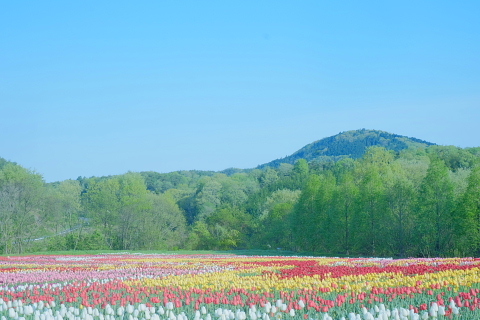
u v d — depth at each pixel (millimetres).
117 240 79438
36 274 23922
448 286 15281
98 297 15445
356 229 52750
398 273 19938
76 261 37500
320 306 12281
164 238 81500
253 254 53500
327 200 58875
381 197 51125
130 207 77875
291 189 112062
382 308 11492
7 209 65062
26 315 13180
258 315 11703
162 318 12430
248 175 161375
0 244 64875
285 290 15961
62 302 14844
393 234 50000
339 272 21438
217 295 15070
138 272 24469
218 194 114125
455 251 45625
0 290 18016
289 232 74125
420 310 11969
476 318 11039
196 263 32344
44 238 72062
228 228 87000
